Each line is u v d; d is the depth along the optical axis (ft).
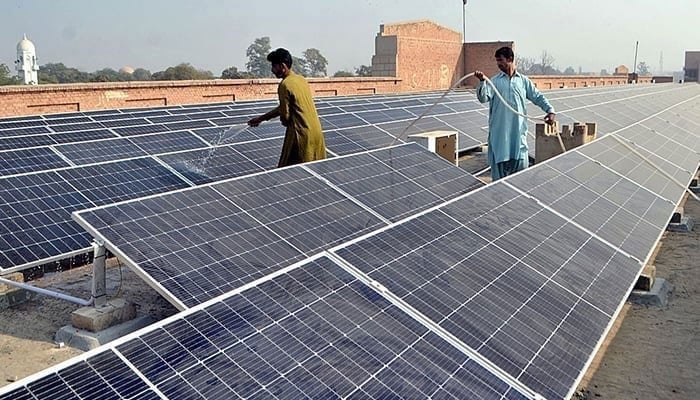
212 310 15.20
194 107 74.13
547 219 25.34
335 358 14.34
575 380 15.84
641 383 21.57
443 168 35.17
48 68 276.82
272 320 15.23
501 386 14.64
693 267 34.14
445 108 76.89
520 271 20.43
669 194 36.94
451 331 16.21
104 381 12.54
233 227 22.80
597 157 37.52
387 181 30.83
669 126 75.20
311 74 303.89
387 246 19.67
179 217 22.52
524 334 17.11
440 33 162.40
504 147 37.86
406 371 14.37
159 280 18.99
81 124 56.80
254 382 13.21
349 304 16.31
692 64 365.81
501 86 37.78
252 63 305.32
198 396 12.59
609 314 19.74
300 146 32.01
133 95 91.56
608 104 99.50
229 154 41.78
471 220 23.20
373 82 135.23
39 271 30.22
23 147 46.32
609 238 25.84
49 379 12.36
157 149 47.60
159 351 13.62
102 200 32.24
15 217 28.68
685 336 25.30
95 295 23.81
